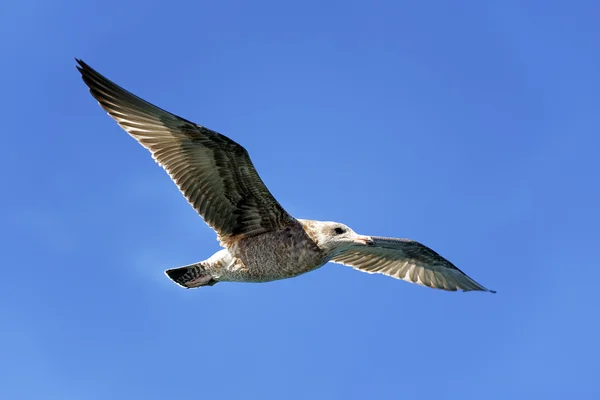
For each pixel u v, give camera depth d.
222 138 14.64
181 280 16.33
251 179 15.17
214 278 16.19
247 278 16.02
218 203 15.60
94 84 14.81
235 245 15.85
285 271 15.91
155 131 15.17
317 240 15.84
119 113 15.14
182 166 15.28
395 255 19.91
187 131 14.79
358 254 19.78
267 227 15.78
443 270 20.03
